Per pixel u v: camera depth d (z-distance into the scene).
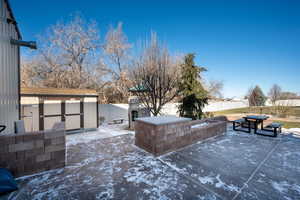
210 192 2.31
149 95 7.52
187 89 8.71
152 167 3.20
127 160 3.57
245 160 3.58
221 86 22.31
